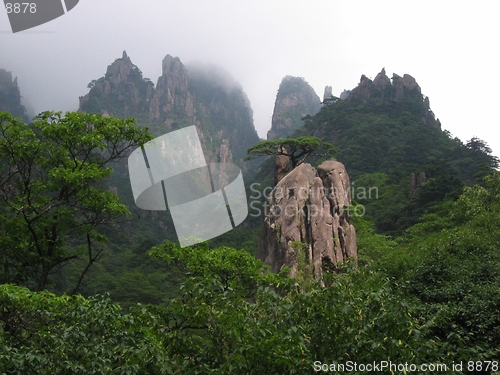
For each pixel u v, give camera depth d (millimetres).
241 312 9828
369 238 38469
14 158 20141
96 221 21062
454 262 23438
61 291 42344
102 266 49469
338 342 9797
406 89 123500
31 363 9508
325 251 26641
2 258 20016
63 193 20594
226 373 9266
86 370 9258
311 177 29688
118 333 10398
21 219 19688
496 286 19375
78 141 20172
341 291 10258
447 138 100625
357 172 84000
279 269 27109
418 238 40094
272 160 93562
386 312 9688
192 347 10109
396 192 66125
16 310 13805
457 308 18188
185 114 184125
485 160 86000
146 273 48438
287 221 27891
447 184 58406
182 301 10906
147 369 9367
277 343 9281
